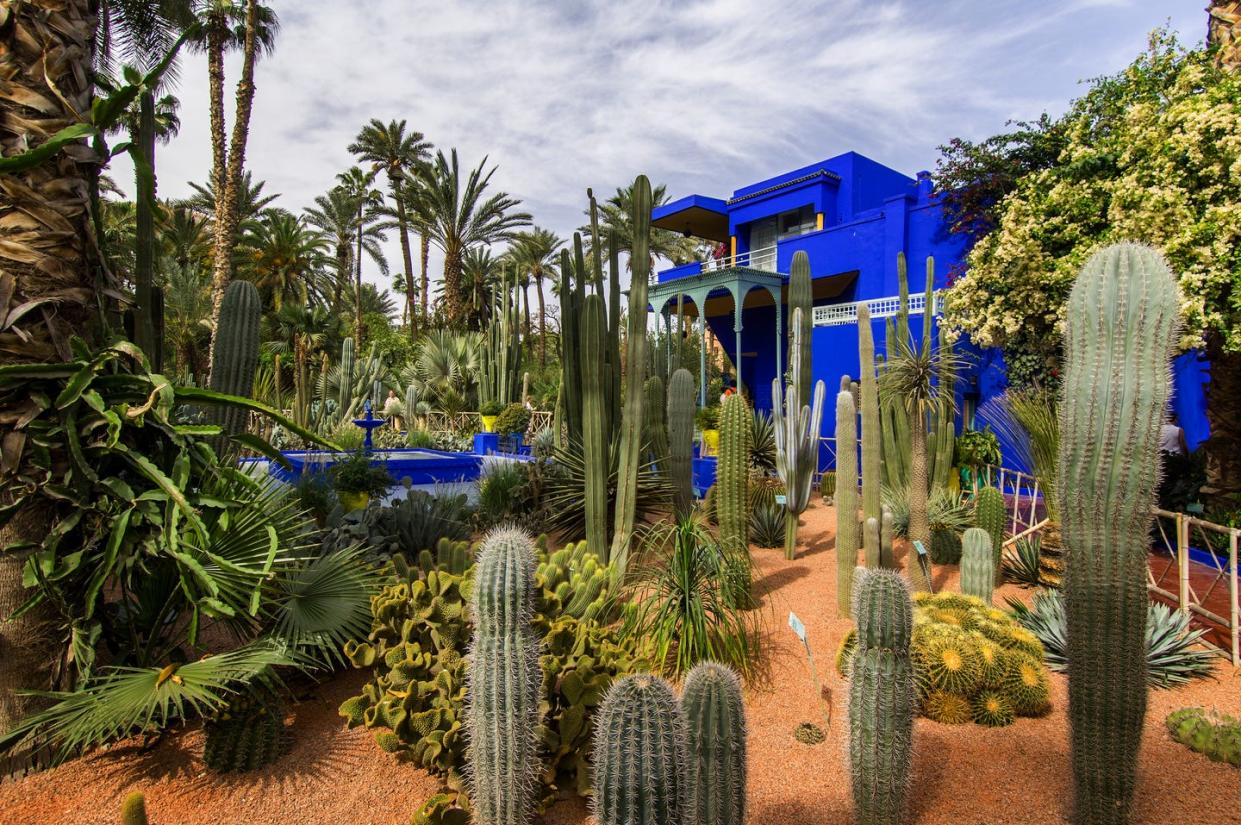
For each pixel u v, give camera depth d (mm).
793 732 3543
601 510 5441
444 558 4500
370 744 3371
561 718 3041
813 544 7441
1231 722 3322
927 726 3648
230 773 3092
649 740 1951
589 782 2955
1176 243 6660
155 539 3088
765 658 4367
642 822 1934
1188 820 2797
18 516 3047
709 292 17984
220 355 5238
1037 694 3617
